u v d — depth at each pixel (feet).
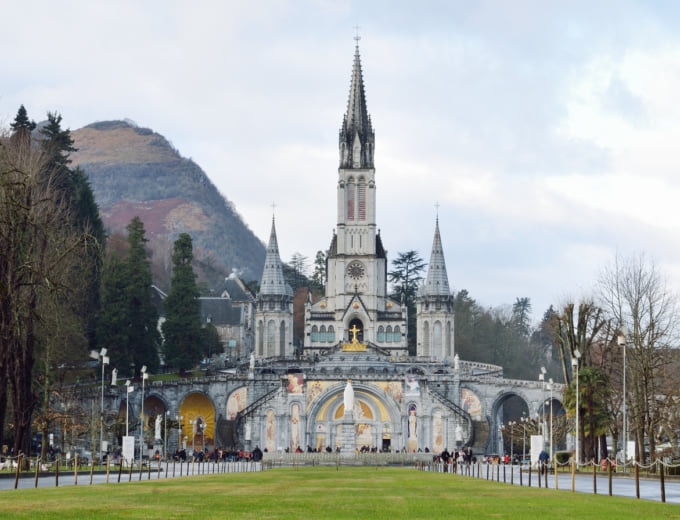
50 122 548.31
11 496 153.79
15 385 280.51
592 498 162.50
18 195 263.70
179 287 639.35
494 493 176.14
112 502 143.02
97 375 564.30
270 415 572.10
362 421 574.56
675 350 384.68
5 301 257.34
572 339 374.84
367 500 154.40
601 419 351.87
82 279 460.14
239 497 157.38
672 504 149.07
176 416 580.30
